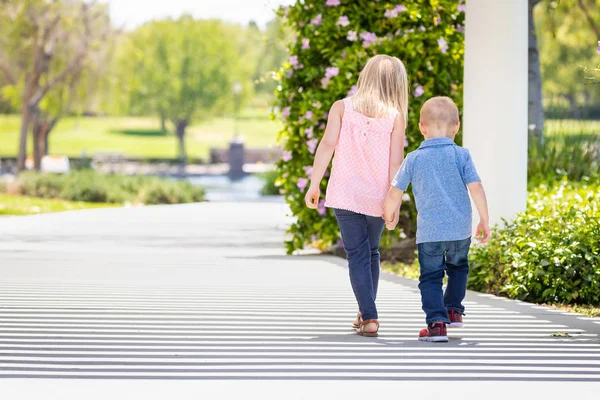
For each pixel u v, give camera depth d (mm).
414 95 13531
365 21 13844
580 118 20859
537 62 20625
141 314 8047
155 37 81688
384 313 8344
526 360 6215
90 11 47750
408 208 14227
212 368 5875
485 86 10641
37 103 49188
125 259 13070
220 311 8273
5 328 7285
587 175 18125
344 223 7258
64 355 6250
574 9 33844
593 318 8125
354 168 7207
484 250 10359
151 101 81938
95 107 52062
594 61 61625
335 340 6934
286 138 14062
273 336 7066
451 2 13672
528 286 9445
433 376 5691
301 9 13859
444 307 6957
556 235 9633
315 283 10438
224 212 25719
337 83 13242
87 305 8547
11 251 14117
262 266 12312
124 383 5434
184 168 66000
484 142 10648
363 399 5102
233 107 85875
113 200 34438
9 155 86375
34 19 46125
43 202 32250
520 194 10695
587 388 5402
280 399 5090
